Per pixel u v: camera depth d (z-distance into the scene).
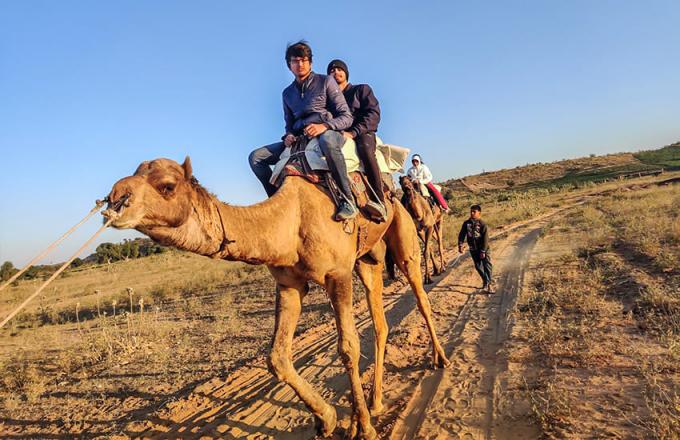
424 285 12.42
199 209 3.55
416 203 12.90
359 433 4.61
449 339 7.70
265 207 4.14
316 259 4.36
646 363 5.43
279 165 4.78
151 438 5.41
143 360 8.73
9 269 33.03
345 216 4.48
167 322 11.77
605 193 40.06
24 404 7.18
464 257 16.36
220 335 10.10
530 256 14.27
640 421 4.20
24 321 15.61
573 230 18.69
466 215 33.91
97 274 29.95
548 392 4.96
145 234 3.37
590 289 9.01
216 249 3.68
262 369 7.37
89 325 13.21
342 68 5.72
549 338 6.66
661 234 13.35
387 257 7.53
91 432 5.83
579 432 4.21
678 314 6.68
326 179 4.57
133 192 3.13
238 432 5.34
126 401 6.77
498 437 4.41
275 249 4.10
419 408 5.30
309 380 6.68
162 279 22.62
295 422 5.45
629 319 7.06
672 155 92.06
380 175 5.32
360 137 5.27
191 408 6.13
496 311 9.02
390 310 10.14
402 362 6.89
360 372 6.70
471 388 5.59
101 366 8.70
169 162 3.47
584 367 5.59
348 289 4.60
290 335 4.46
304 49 4.90
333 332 9.12
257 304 13.23
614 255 11.95
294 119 5.25
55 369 8.93
